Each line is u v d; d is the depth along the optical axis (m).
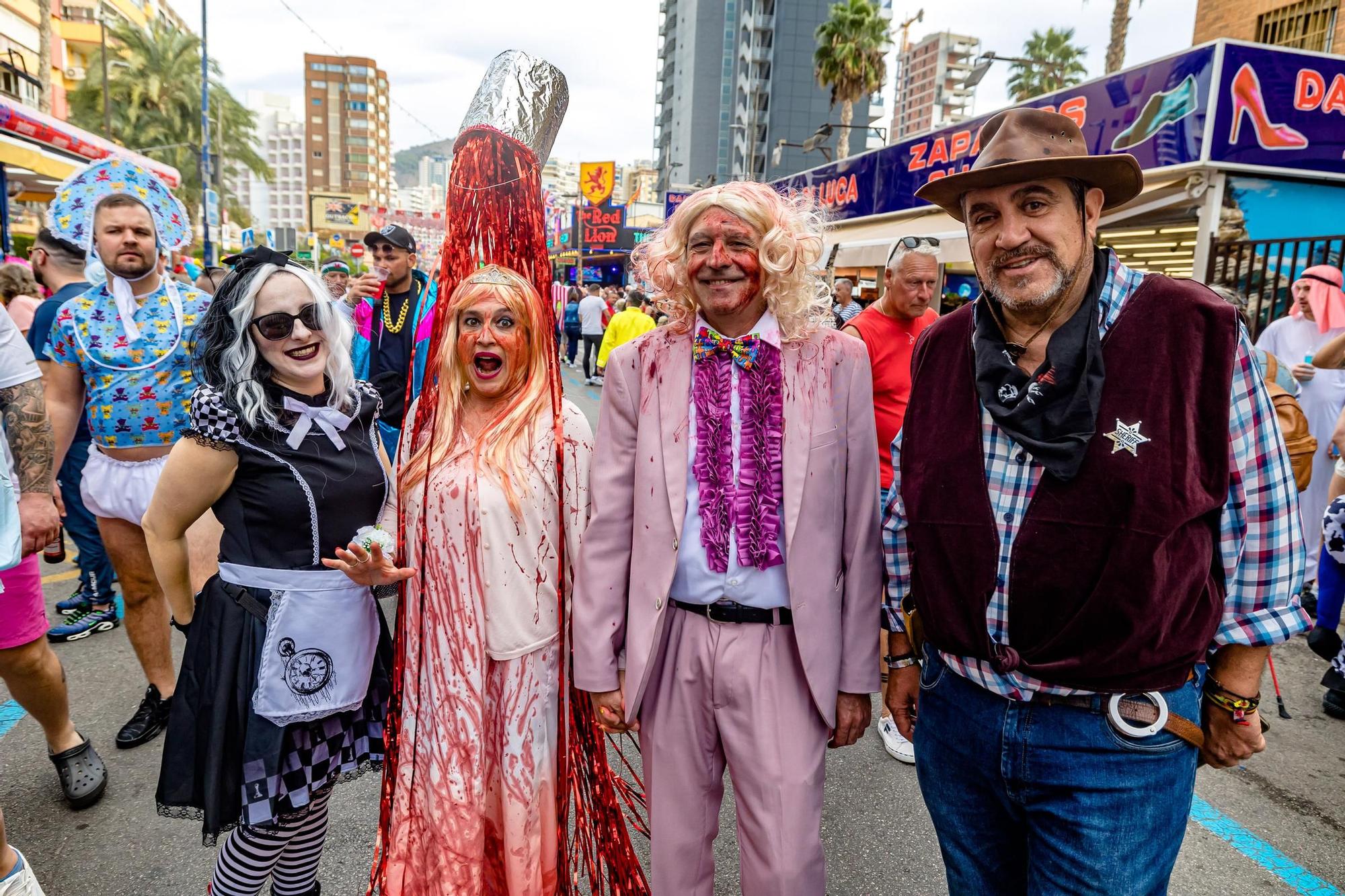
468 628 1.73
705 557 1.62
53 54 37.25
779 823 1.59
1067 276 1.32
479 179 1.86
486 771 1.78
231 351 1.68
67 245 3.83
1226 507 1.31
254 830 1.72
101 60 37.69
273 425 1.68
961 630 1.42
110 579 4.03
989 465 1.40
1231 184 6.55
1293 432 3.21
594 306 14.48
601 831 1.95
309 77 126.62
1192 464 1.24
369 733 1.90
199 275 5.85
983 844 1.53
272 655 1.66
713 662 1.63
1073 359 1.29
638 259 1.83
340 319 1.81
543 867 1.83
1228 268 6.68
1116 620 1.26
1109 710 1.31
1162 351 1.27
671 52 85.19
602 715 1.76
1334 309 4.54
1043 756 1.36
